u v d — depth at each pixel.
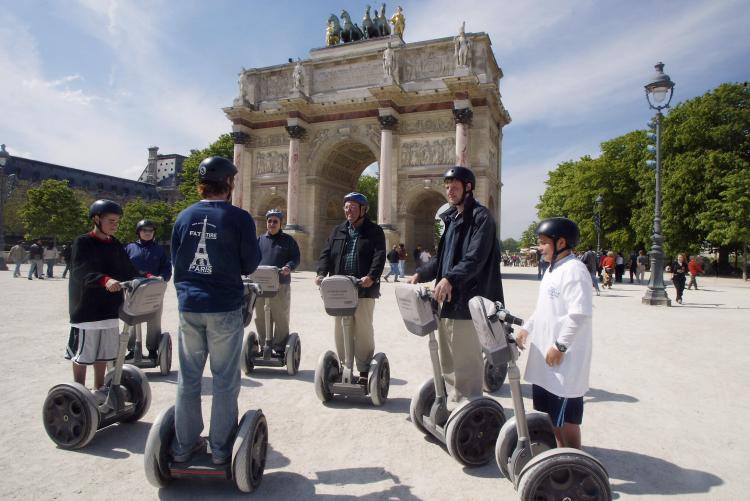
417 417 6.86
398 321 17.67
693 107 55.84
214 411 5.30
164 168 177.25
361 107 49.00
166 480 5.36
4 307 19.06
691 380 10.22
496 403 6.11
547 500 4.51
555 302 5.32
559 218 5.58
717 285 44.22
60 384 6.36
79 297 7.20
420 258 38.12
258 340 11.10
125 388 7.36
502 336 4.85
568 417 5.20
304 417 7.78
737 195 47.62
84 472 5.74
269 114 52.56
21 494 5.14
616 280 47.56
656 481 5.75
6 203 106.50
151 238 11.27
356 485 5.54
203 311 5.12
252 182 53.78
